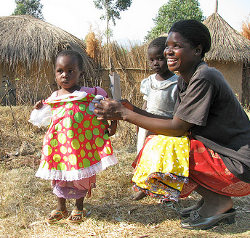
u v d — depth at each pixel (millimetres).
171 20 24047
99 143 2545
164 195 2273
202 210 2430
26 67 9227
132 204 2881
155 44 3316
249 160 2195
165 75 3438
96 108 2318
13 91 8961
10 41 9141
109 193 3105
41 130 5996
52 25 10773
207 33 2260
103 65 9727
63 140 2488
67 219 2535
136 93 6988
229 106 2238
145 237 2234
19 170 3834
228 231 2316
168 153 2256
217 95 2199
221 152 2250
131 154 4582
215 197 2373
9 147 4828
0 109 6336
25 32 9562
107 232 2342
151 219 2570
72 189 2516
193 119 2168
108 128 2602
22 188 3199
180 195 2406
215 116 2268
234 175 2217
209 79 2143
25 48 9086
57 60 2588
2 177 3545
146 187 2297
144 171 2312
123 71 8523
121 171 3736
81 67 2682
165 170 2225
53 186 2598
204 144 2299
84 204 2869
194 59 2271
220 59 11016
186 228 2387
